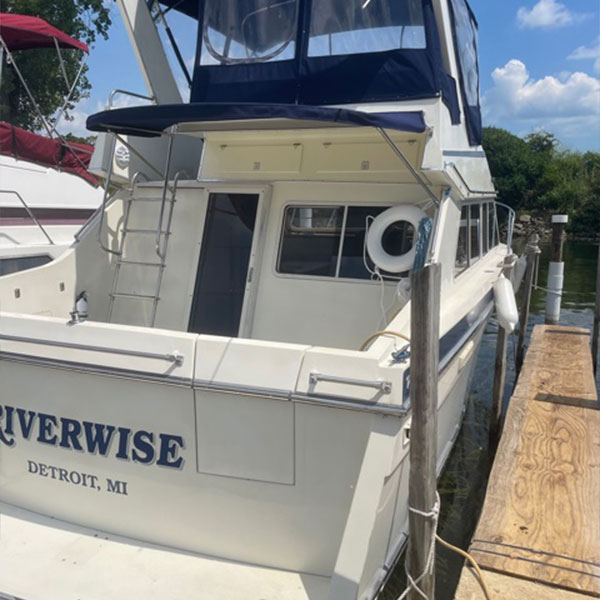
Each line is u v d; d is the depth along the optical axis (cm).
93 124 385
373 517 259
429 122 384
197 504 307
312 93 414
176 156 543
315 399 273
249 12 430
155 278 480
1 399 333
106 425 312
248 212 451
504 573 291
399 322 309
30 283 422
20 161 804
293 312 436
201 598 284
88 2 1636
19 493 345
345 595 253
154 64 519
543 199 4509
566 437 434
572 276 1978
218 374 286
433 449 249
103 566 304
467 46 511
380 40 398
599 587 278
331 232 435
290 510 294
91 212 920
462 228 476
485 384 829
